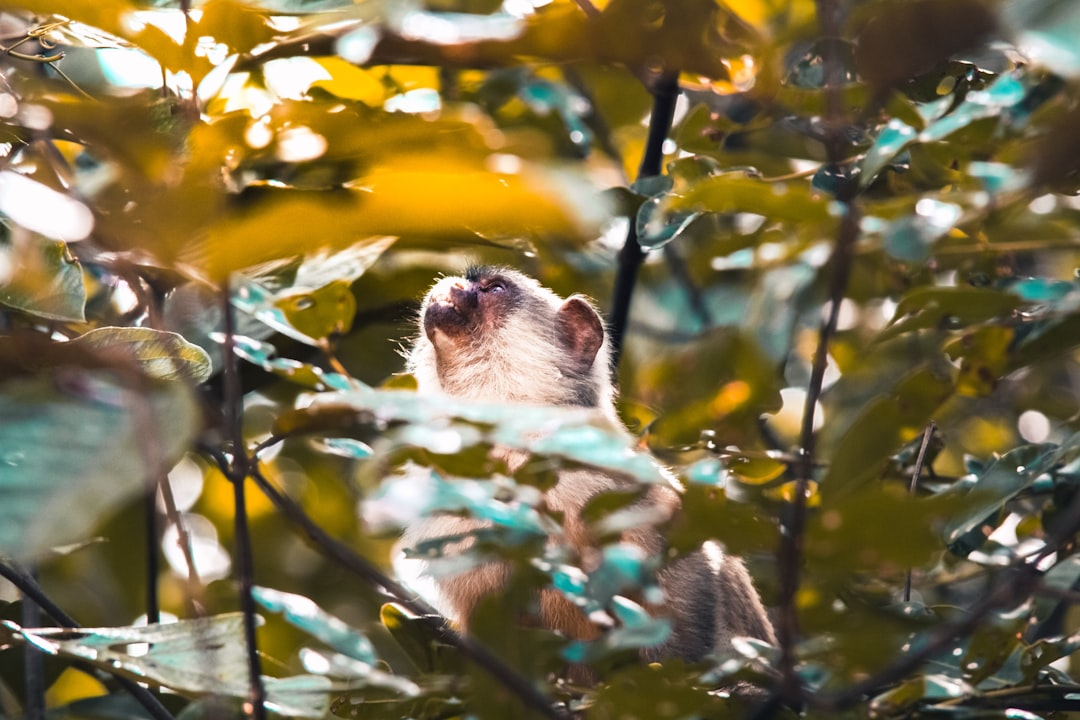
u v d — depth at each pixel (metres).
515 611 6.14
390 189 3.32
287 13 6.02
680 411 10.41
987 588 9.63
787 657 5.23
